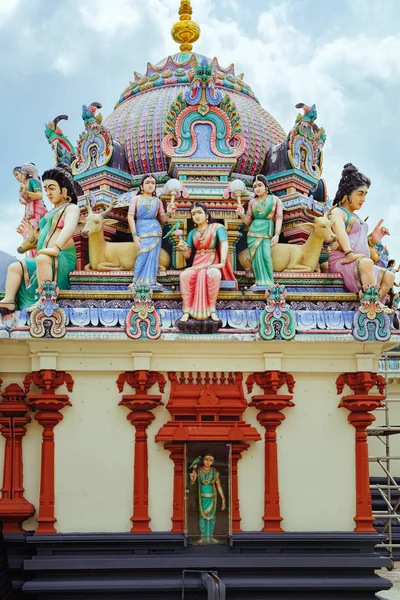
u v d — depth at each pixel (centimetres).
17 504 1188
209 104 1432
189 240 1284
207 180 1418
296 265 1339
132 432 1215
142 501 1191
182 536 1173
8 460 1207
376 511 1689
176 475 1202
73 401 1213
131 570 1148
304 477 1218
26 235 1412
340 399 1241
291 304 1251
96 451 1206
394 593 1334
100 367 1212
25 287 1260
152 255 1262
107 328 1189
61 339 1181
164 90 1664
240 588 1138
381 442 1878
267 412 1219
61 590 1123
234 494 1203
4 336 1177
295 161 1551
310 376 1243
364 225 1346
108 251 1329
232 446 1205
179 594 1144
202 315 1198
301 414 1232
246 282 1338
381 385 1248
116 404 1218
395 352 1891
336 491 1219
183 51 1802
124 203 1467
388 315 1240
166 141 1438
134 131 1595
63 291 1220
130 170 1602
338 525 1210
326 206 1612
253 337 1195
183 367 1220
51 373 1193
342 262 1293
